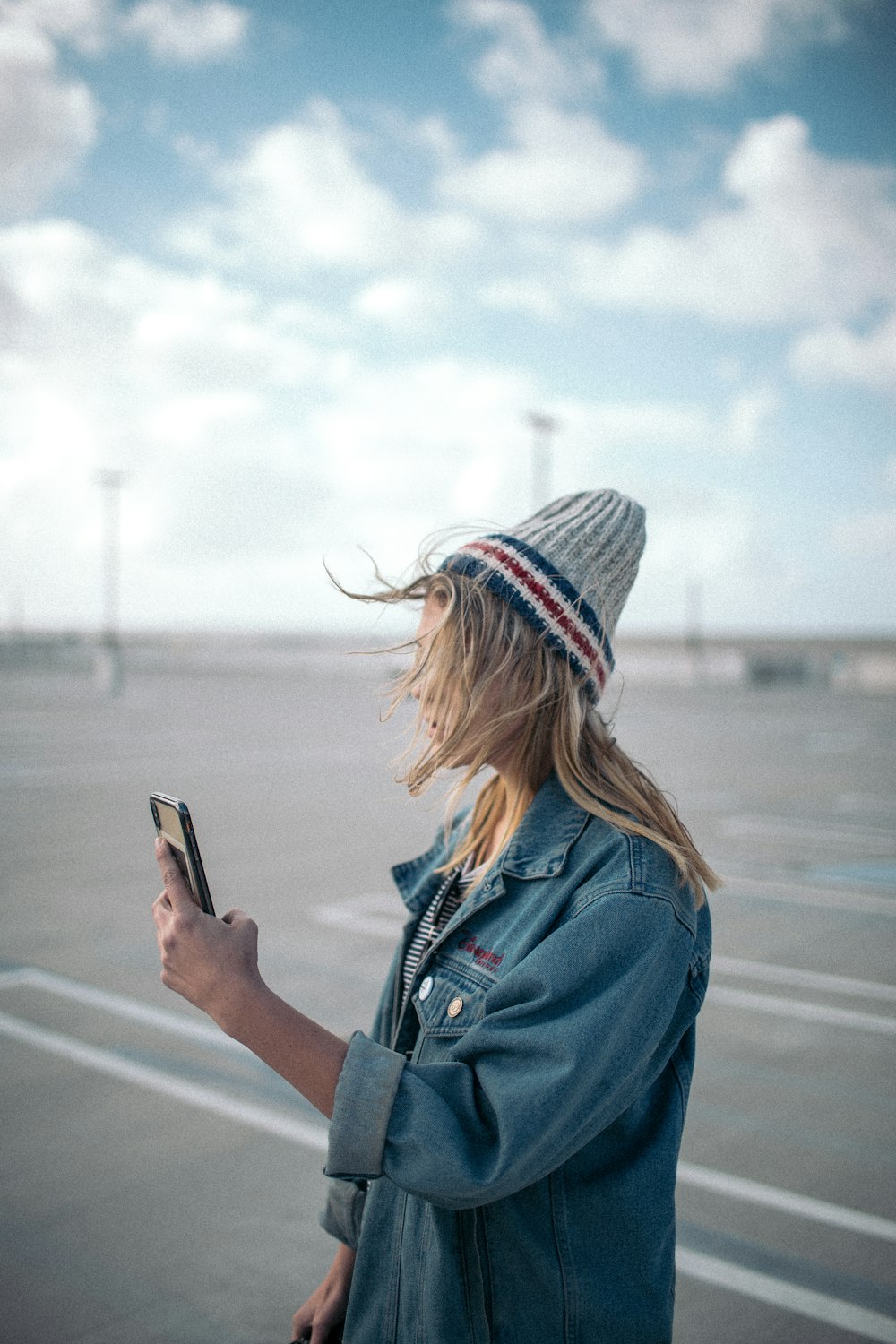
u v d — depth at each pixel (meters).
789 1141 3.69
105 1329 2.59
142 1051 4.34
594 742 1.10
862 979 5.50
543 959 0.94
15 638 55.88
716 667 44.22
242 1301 2.72
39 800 11.13
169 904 1.01
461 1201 0.88
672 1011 0.98
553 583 1.05
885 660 41.72
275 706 26.12
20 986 5.11
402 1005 1.24
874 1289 2.82
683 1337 2.61
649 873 0.98
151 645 56.47
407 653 1.10
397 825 9.87
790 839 9.60
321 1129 3.70
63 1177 3.32
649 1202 1.01
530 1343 0.98
